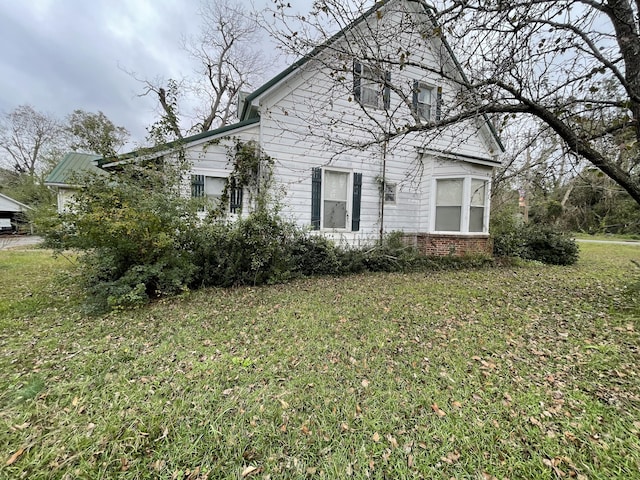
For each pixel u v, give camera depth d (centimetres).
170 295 518
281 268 664
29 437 195
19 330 379
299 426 209
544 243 983
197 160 699
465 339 354
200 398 237
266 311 453
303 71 723
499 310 460
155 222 499
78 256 517
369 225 895
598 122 433
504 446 192
